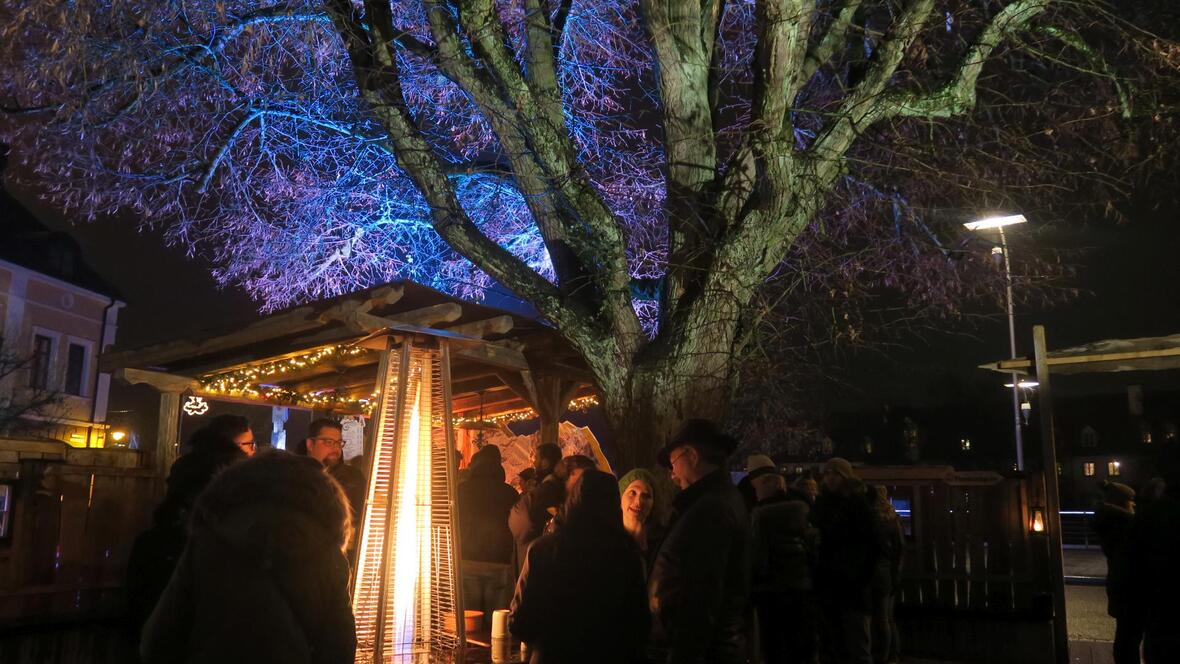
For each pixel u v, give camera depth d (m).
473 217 13.47
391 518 6.27
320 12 9.65
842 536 7.53
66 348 33.62
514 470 13.45
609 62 12.24
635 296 10.16
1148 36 8.79
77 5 8.12
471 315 8.99
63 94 9.02
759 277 8.86
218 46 9.60
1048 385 8.84
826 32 9.93
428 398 6.66
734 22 11.17
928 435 72.75
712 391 8.62
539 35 9.55
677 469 4.36
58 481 7.98
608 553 3.89
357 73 9.49
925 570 12.09
